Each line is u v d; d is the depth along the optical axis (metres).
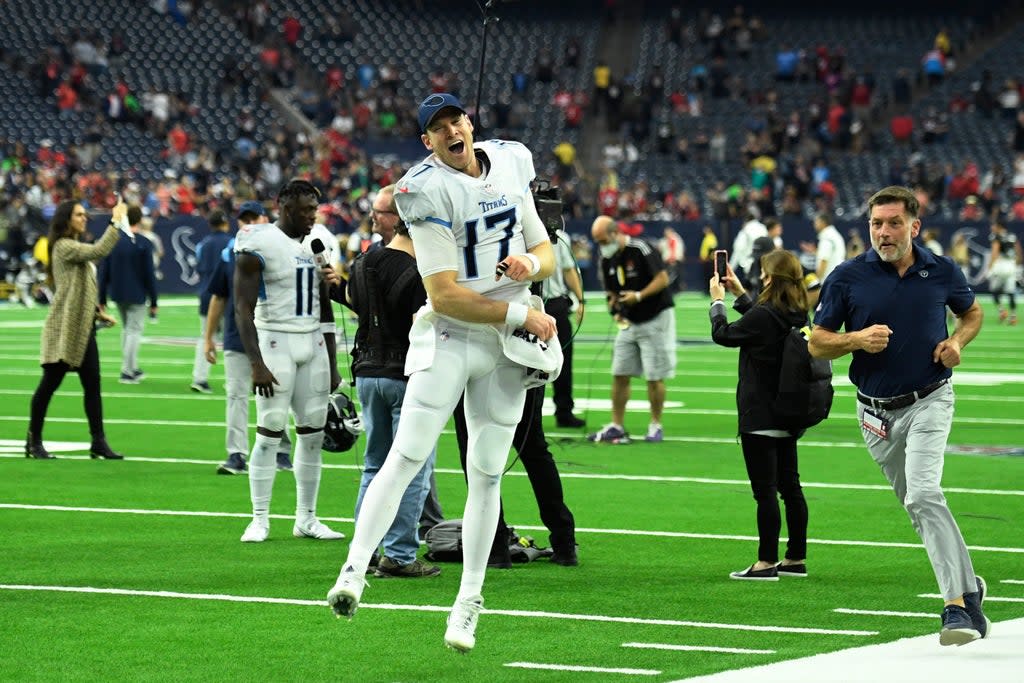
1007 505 15.73
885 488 16.95
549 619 10.64
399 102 72.06
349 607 8.93
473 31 79.25
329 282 13.48
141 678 8.99
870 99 73.31
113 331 44.94
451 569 12.57
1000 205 65.06
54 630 10.19
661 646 9.83
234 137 68.62
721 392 28.36
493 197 9.13
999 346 39.53
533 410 12.39
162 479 17.28
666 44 78.88
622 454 19.67
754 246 22.84
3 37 68.75
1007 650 9.62
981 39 78.94
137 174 64.62
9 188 58.25
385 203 12.10
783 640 10.00
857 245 54.19
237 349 17.67
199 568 12.30
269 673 9.14
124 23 72.25
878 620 10.62
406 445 9.12
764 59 77.88
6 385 28.55
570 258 21.78
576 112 73.50
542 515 12.65
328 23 77.00
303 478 13.68
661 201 67.88
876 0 80.56
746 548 13.46
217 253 26.73
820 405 11.91
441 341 9.16
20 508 15.21
